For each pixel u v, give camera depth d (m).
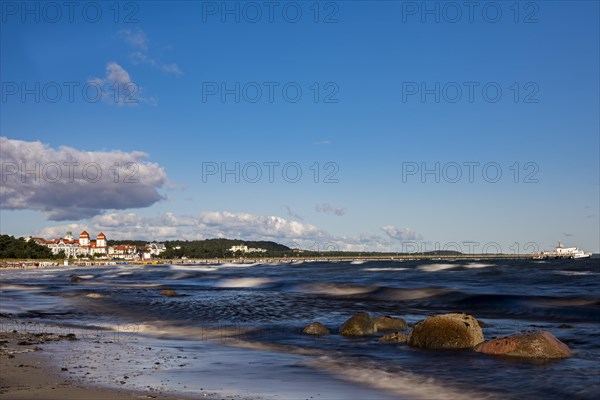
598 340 17.14
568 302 28.02
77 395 10.41
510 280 51.16
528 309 26.19
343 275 69.56
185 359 14.95
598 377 12.26
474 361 14.49
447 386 11.83
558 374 12.65
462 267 99.31
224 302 33.72
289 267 130.62
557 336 18.08
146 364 14.05
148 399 10.17
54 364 13.77
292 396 10.86
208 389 11.27
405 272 76.31
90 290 47.94
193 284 58.28
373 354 15.84
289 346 17.42
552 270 80.06
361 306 30.00
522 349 15.03
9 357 14.77
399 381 12.34
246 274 82.56
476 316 24.61
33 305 33.47
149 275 87.56
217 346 17.55
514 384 11.93
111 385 11.41
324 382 12.18
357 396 10.95
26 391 10.71
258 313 27.22
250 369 13.59
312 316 25.66
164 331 21.36
